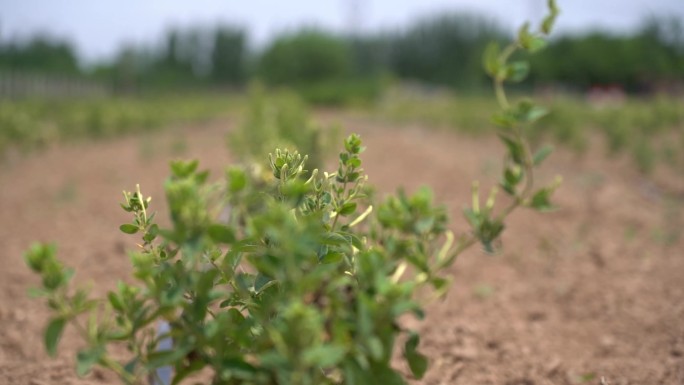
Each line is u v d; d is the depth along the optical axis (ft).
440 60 229.86
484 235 6.58
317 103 146.51
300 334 3.57
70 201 22.68
